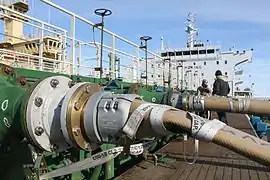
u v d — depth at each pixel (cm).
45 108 208
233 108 489
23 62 507
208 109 559
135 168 567
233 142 172
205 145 807
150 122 190
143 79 958
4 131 226
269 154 163
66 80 225
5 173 244
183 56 3281
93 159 215
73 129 194
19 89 234
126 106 195
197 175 525
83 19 562
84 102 202
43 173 245
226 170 558
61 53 564
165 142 800
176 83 1509
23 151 251
